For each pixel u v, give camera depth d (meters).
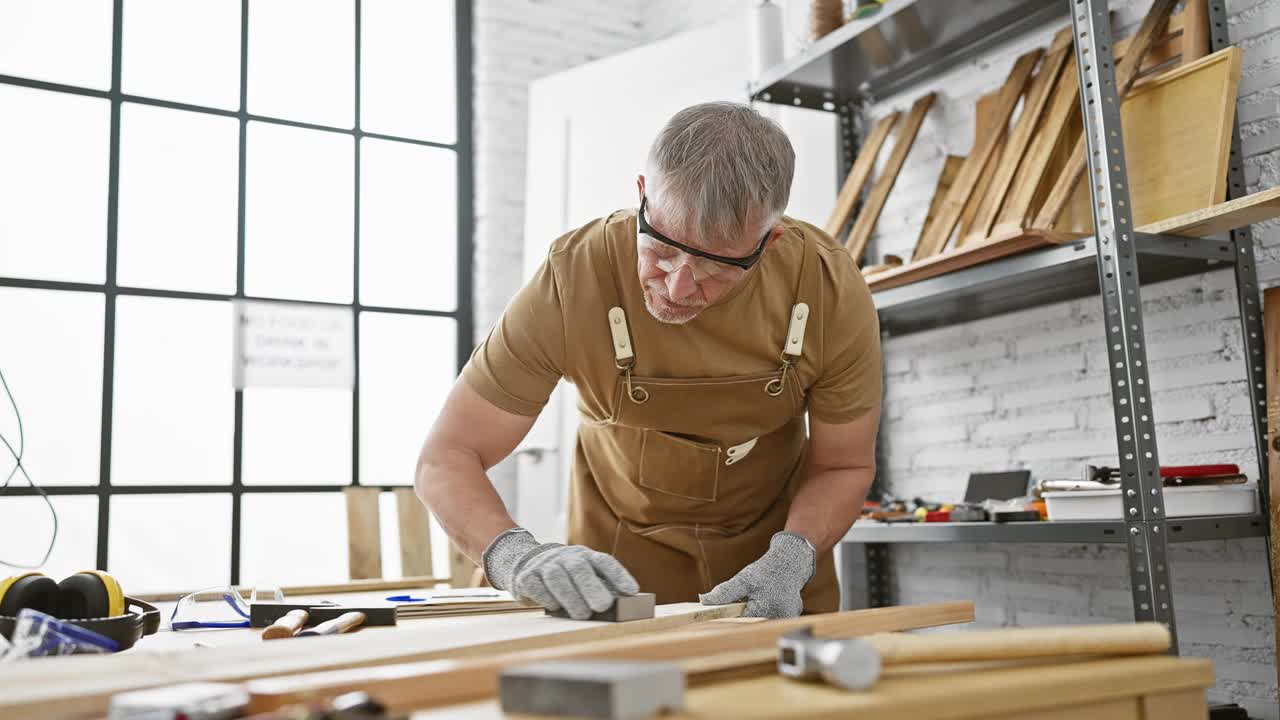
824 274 1.57
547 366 1.55
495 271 3.73
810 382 1.60
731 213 1.26
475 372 1.56
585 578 1.14
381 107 3.70
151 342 3.24
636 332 1.53
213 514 3.28
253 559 3.32
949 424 2.57
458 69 3.84
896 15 2.31
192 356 3.29
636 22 4.10
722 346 1.54
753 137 1.30
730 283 1.36
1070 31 2.16
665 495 1.70
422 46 3.80
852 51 2.51
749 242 1.30
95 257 3.19
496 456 1.59
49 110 3.17
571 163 3.45
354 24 3.68
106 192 3.22
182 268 3.31
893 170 2.54
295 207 3.51
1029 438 2.35
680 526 1.72
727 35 3.12
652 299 1.40
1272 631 1.87
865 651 0.69
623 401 1.58
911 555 2.67
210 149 3.39
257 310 3.39
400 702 0.70
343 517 3.47
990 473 2.36
